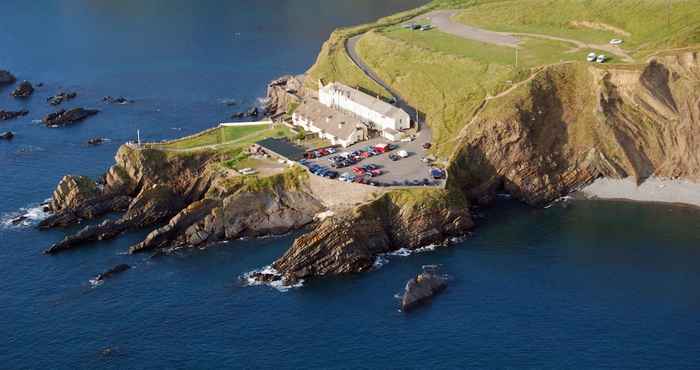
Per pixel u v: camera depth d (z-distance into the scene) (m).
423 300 185.88
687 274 193.50
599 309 181.62
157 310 186.12
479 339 173.12
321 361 168.00
